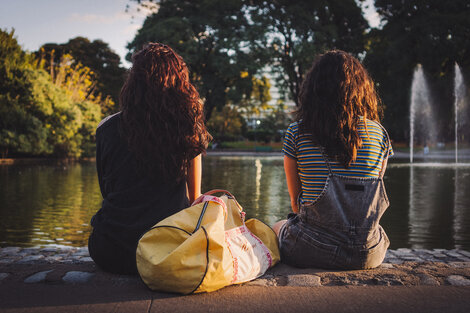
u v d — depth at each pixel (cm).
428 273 212
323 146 204
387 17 3706
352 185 203
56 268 223
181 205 206
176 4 3631
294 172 223
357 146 201
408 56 3453
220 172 1496
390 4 3509
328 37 3519
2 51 2095
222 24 3544
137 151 196
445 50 3281
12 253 294
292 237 221
